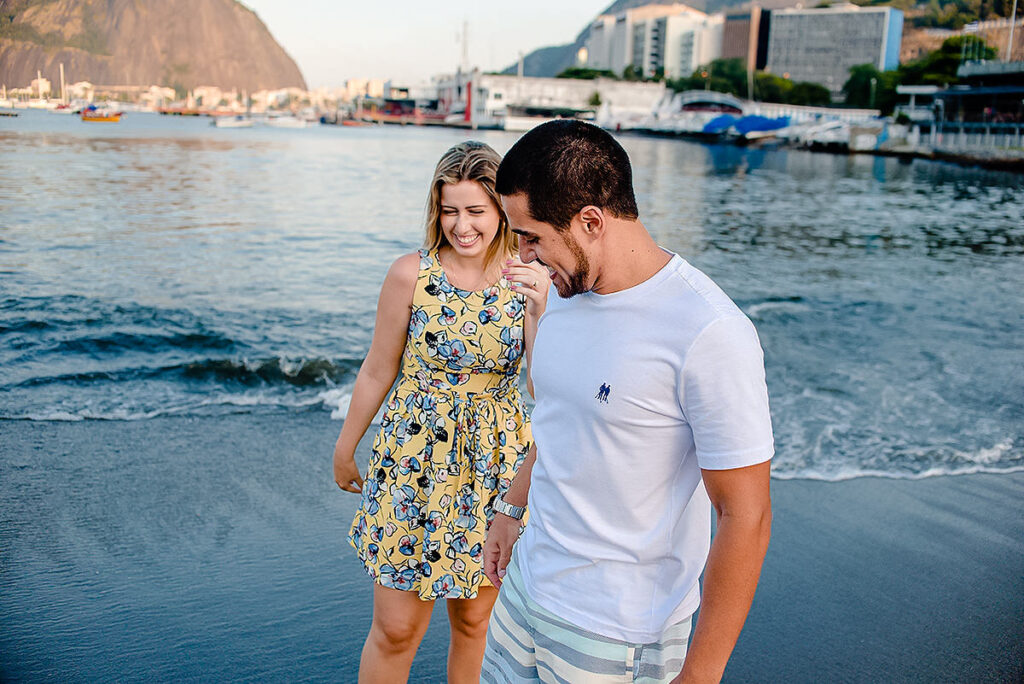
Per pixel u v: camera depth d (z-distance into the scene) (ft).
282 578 9.64
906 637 9.07
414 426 6.35
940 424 16.40
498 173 4.30
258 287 26.58
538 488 4.72
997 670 8.52
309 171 74.28
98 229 34.40
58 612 8.63
